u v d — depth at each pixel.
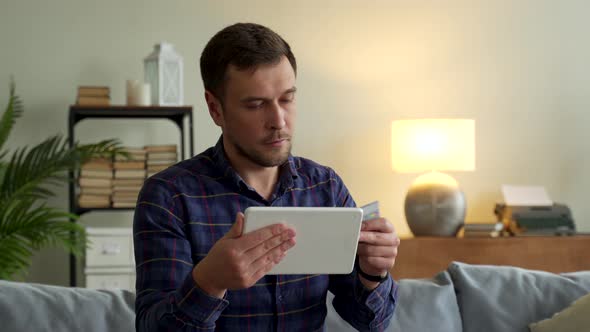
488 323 2.26
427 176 4.09
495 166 4.57
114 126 4.24
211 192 1.59
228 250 1.30
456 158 3.91
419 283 2.30
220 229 1.57
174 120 4.08
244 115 1.52
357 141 4.45
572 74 4.62
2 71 4.15
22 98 4.16
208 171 1.61
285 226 1.33
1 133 3.73
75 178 3.88
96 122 4.23
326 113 4.43
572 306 2.21
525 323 2.27
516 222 4.08
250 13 4.35
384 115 4.48
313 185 1.70
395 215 4.48
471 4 4.54
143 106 3.86
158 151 3.90
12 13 4.15
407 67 4.50
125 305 2.01
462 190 4.19
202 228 1.56
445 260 3.89
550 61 4.61
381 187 4.48
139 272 1.50
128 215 4.26
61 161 3.58
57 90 4.19
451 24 4.53
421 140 3.92
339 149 4.44
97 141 4.23
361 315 1.62
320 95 4.42
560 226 4.09
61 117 4.19
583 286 2.36
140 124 4.26
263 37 1.53
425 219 3.99
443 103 4.52
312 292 1.59
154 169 3.90
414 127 3.94
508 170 4.58
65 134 4.19
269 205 1.63
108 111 3.85
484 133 4.56
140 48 4.25
